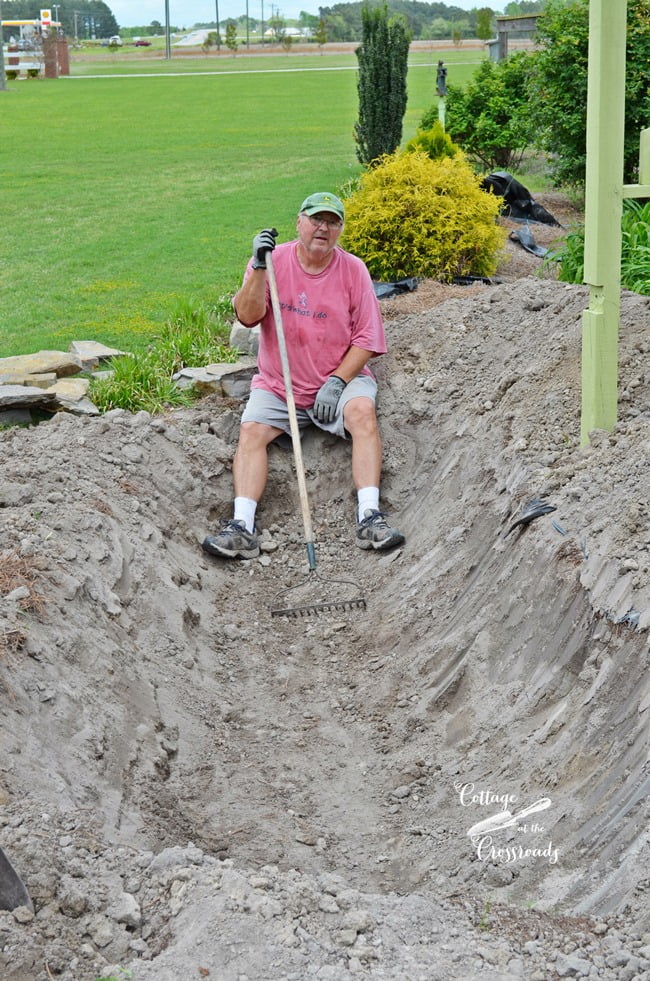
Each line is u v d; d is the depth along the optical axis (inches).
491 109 661.9
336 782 168.6
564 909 127.0
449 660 186.9
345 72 2005.4
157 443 252.5
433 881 141.6
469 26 4690.0
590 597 165.0
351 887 142.6
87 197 617.9
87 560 195.0
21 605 169.0
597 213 194.2
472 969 113.2
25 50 2116.1
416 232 365.1
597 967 113.9
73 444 241.0
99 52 3698.3
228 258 443.8
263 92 1530.5
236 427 273.7
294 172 707.4
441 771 165.2
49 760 145.0
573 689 160.1
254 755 175.0
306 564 242.2
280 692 195.3
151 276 412.8
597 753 146.5
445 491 240.1
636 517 171.9
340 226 251.3
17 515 197.9
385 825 157.0
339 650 209.0
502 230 391.9
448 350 283.6
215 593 228.2
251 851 149.1
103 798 146.5
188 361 303.0
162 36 6146.7
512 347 270.5
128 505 226.7
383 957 113.4
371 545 240.8
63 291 390.3
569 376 236.5
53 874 119.6
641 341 236.2
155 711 174.6
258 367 271.6
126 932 114.7
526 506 198.1
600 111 187.2
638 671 148.7
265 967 109.1
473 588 200.1
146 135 970.1
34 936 111.0
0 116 1165.1
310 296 257.1
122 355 303.1
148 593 203.3
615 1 179.8
